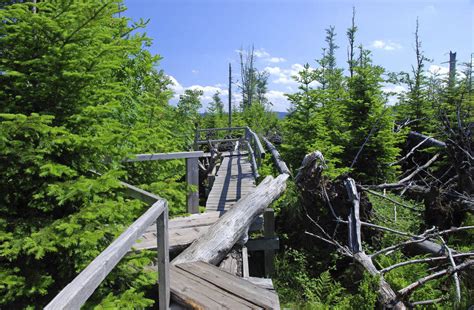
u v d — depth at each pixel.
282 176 7.27
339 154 11.31
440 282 5.72
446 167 11.39
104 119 4.19
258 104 28.88
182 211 6.24
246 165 12.66
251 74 40.78
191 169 5.98
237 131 22.89
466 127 9.52
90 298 3.28
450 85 13.95
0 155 3.39
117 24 5.51
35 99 3.71
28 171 3.29
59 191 3.32
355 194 7.22
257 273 6.56
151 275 3.63
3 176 3.38
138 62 6.95
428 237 6.39
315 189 7.51
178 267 4.02
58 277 3.54
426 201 8.26
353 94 11.93
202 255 4.41
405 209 9.24
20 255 3.31
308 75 11.01
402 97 15.56
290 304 5.43
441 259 6.10
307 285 6.00
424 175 12.80
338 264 6.93
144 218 2.70
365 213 7.66
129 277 3.54
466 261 5.79
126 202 3.88
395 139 11.88
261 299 3.31
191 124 11.68
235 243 5.40
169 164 6.20
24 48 3.54
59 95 3.79
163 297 3.21
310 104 10.89
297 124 10.99
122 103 5.85
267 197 6.21
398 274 5.71
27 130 3.34
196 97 12.16
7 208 3.41
